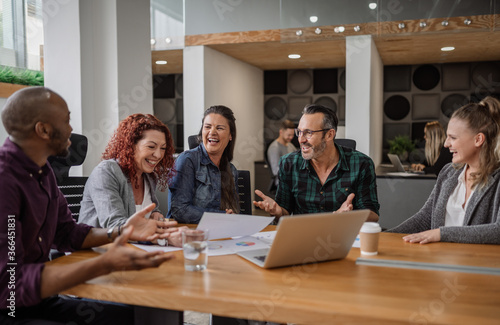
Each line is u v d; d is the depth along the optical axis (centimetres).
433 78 625
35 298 102
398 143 586
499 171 158
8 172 113
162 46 472
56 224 135
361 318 84
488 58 571
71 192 198
